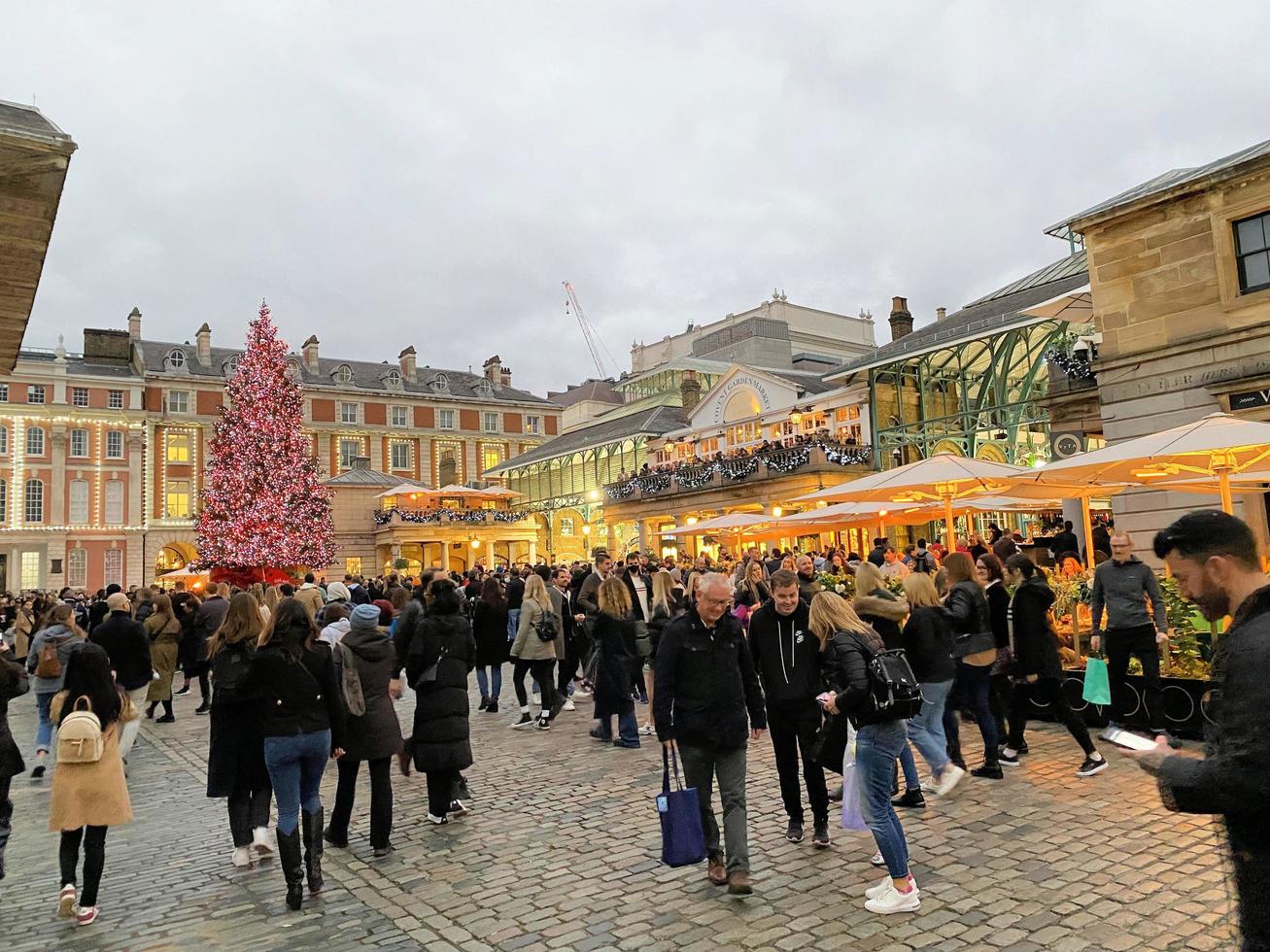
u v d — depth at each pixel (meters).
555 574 12.30
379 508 50.31
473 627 11.95
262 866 5.99
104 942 4.78
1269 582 2.13
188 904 5.31
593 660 11.84
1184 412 14.12
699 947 4.31
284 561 34.00
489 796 7.48
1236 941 2.08
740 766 5.08
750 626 6.10
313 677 5.38
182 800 7.98
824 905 4.73
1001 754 7.55
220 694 6.05
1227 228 13.72
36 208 4.72
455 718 6.76
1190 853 5.14
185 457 56.75
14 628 17.22
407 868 5.76
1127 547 7.61
